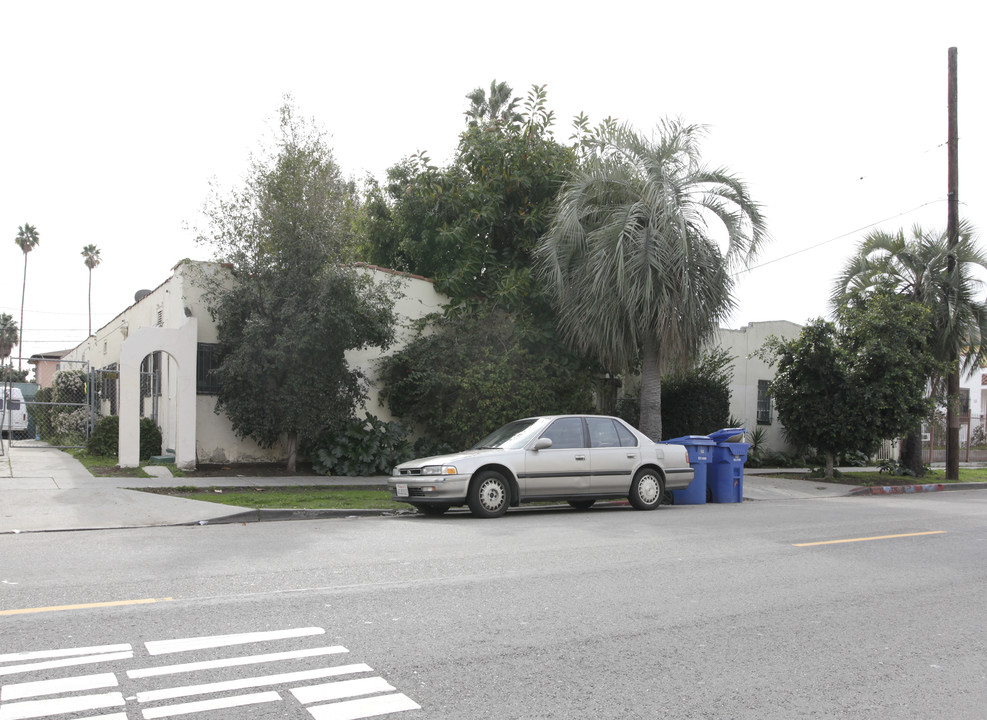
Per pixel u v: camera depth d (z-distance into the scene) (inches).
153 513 432.5
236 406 619.2
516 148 776.9
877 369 767.1
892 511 535.8
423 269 844.6
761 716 167.0
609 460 502.0
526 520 453.1
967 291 846.5
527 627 225.1
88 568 295.3
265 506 462.6
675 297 645.9
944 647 219.1
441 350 709.9
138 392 618.5
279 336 597.0
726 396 882.8
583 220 690.8
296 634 213.2
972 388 1411.2
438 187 789.2
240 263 628.1
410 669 188.4
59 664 186.2
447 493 449.4
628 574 298.4
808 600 266.8
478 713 163.3
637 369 760.3
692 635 223.0
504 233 804.6
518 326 729.6
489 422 689.6
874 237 878.4
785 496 674.2
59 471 597.3
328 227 634.2
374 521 442.0
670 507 554.6
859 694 181.8
